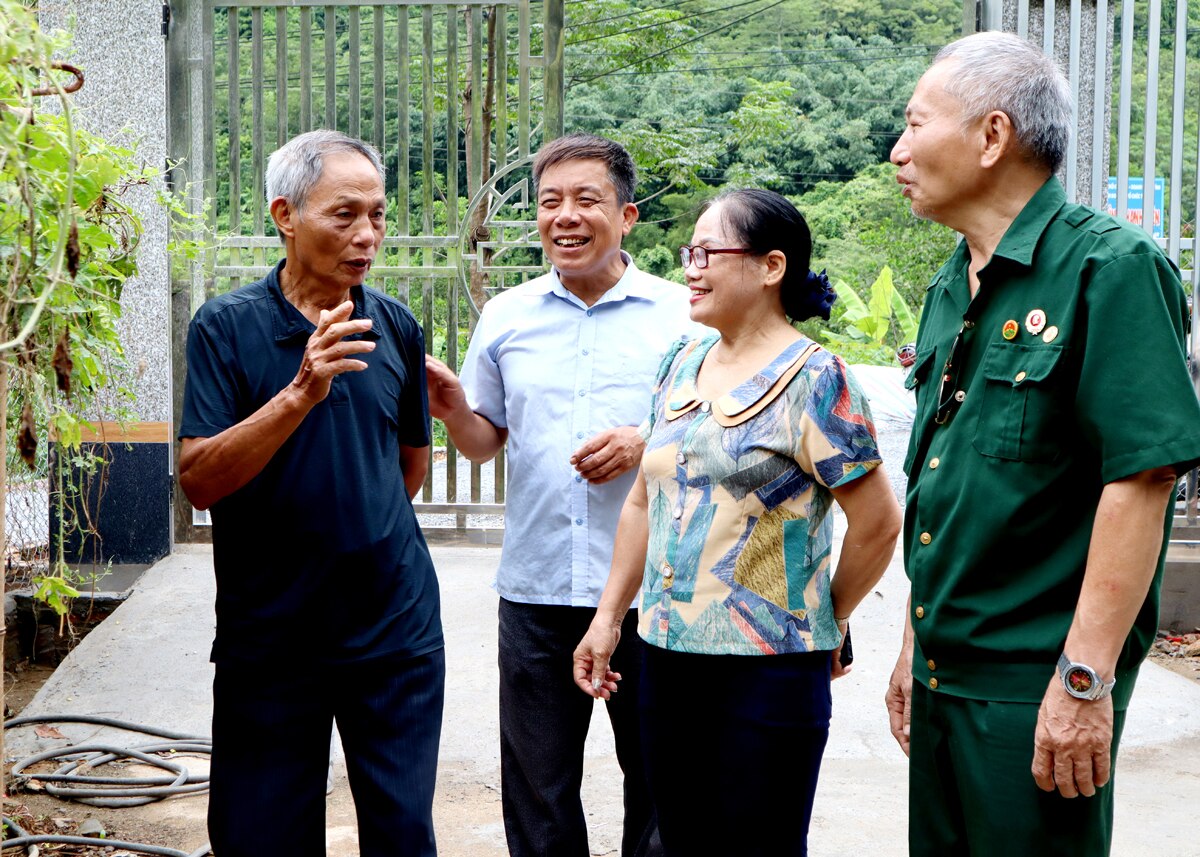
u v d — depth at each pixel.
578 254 2.89
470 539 6.12
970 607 2.12
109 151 2.74
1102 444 1.95
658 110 28.22
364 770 2.55
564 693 2.93
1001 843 2.07
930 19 32.66
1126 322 1.94
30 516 5.22
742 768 2.30
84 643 4.96
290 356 2.54
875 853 3.47
